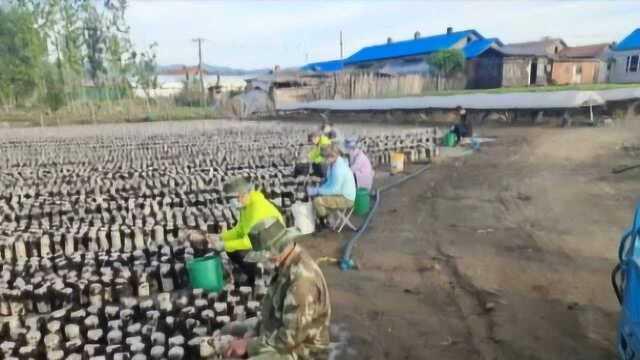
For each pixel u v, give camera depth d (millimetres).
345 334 4691
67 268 6199
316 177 10430
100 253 6621
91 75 41281
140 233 6984
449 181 11312
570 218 8008
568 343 4391
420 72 38219
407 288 5676
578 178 10898
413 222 8219
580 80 37094
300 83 36719
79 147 17953
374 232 7750
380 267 6309
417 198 9852
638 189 9641
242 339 3418
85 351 4293
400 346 4477
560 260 6238
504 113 22062
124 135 22594
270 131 22750
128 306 5125
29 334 4480
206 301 5062
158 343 4352
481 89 32375
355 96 33031
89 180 11477
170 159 14703
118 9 40594
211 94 41656
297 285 2924
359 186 9039
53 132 25219
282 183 10102
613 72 38438
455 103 23891
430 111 25000
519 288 5527
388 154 13680
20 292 5332
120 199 9383
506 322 4797
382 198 9930
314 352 3053
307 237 7520
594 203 8836
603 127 18641
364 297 5480
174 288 5809
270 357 2943
